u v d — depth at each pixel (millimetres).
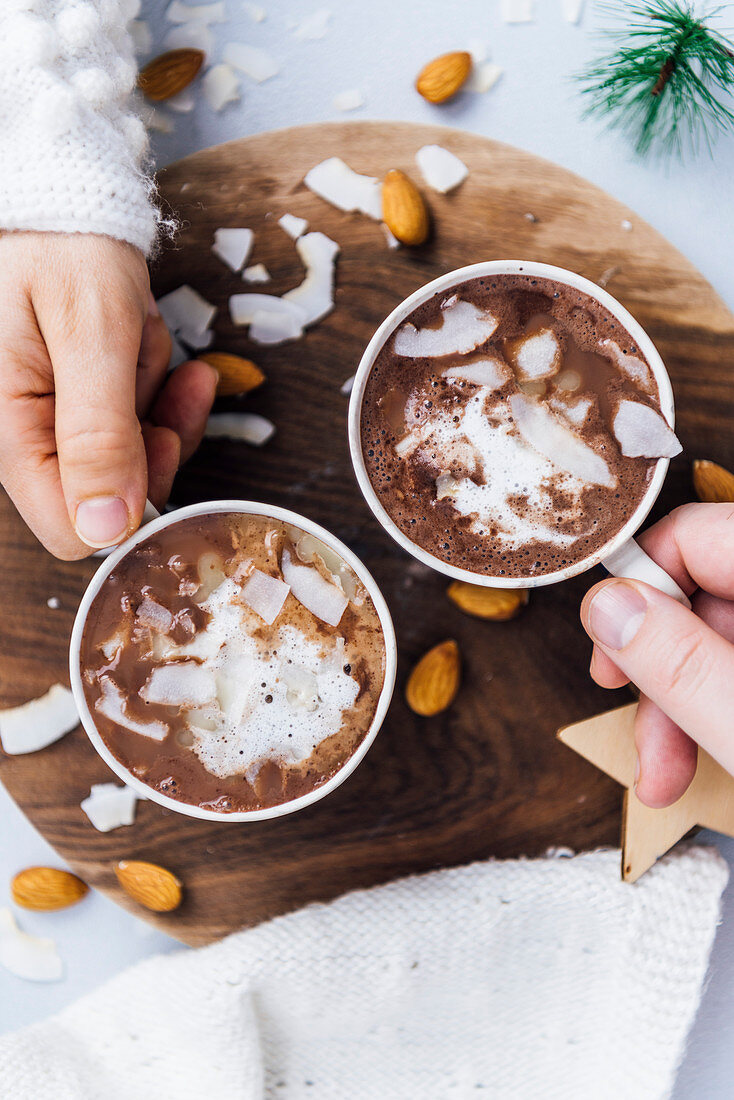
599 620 465
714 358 502
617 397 462
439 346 463
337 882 514
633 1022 513
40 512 473
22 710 510
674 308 501
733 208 513
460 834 514
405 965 510
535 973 519
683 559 491
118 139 468
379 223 501
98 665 456
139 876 511
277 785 458
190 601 457
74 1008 518
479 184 500
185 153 512
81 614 449
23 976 532
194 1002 508
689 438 505
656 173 513
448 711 512
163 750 458
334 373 506
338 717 459
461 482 466
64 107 453
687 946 508
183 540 457
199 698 457
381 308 503
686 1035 509
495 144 499
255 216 502
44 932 533
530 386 464
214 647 458
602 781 513
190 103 511
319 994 512
